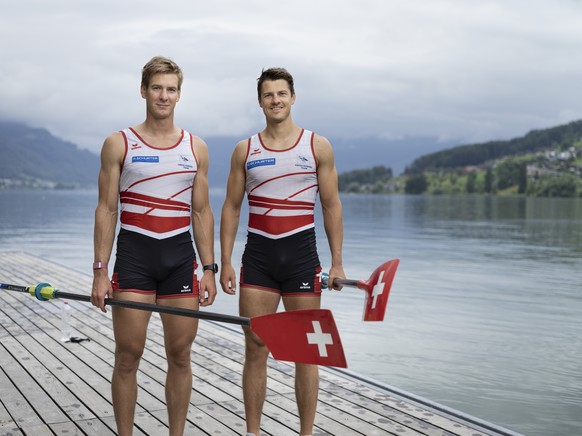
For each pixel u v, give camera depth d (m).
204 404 3.91
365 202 85.69
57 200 84.00
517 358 6.57
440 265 15.25
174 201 2.87
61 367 4.73
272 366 4.75
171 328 2.89
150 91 2.82
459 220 38.75
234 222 3.12
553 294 10.88
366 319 2.63
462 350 6.85
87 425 3.52
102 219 2.84
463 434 3.41
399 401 3.95
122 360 2.87
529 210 57.53
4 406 3.83
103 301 2.80
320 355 2.48
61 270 11.44
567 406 5.12
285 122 3.02
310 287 3.03
